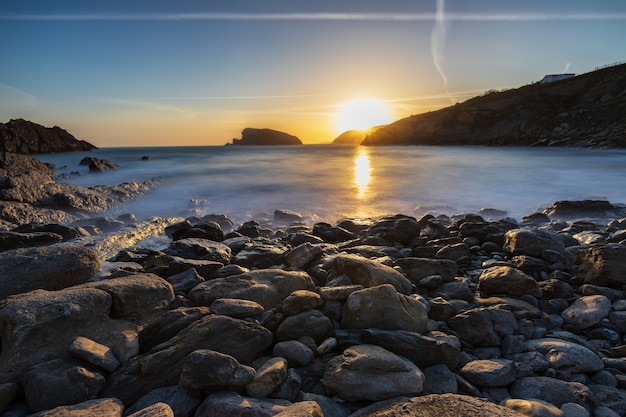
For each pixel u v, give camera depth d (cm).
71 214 1421
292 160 4438
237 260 600
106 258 695
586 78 7450
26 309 325
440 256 657
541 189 1959
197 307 381
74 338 325
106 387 292
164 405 253
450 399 270
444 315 421
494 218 1332
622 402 294
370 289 388
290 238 834
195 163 3912
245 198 1825
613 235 767
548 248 607
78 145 9894
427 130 10419
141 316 377
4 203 1268
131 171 3077
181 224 870
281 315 388
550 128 7031
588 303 437
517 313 425
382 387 286
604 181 2161
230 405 258
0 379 287
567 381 321
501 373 313
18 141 8288
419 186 2131
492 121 8700
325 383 300
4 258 429
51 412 248
